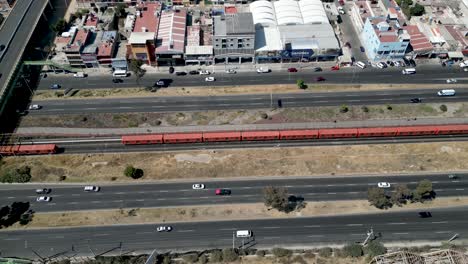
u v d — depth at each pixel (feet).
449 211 564.30
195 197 582.35
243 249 526.98
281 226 552.00
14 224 558.15
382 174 604.08
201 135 641.81
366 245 521.24
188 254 522.88
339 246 531.91
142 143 643.86
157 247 533.96
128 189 592.60
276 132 643.04
